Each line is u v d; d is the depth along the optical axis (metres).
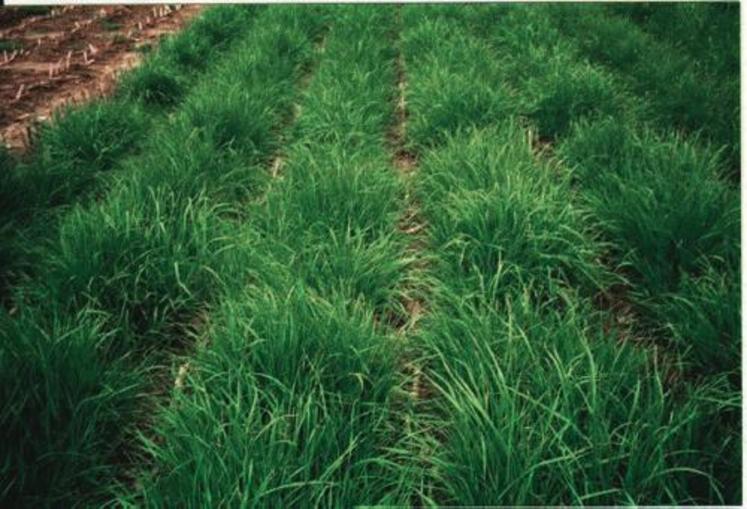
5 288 3.15
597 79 5.20
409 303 3.13
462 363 2.28
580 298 2.98
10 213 3.60
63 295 2.87
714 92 5.08
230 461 1.93
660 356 2.73
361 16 7.91
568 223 3.25
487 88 5.01
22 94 5.93
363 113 5.13
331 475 1.98
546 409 1.97
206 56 6.78
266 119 4.89
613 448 2.06
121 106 4.96
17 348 2.39
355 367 2.37
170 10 9.76
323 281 2.88
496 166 3.71
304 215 3.44
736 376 2.43
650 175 3.57
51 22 8.66
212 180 3.93
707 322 2.54
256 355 2.33
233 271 3.07
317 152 4.26
